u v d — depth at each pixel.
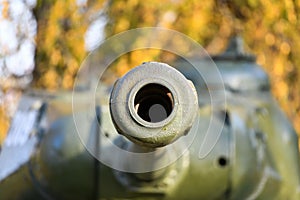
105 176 9.20
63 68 15.22
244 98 10.51
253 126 10.01
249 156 9.71
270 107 10.68
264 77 10.91
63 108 9.89
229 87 10.52
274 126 10.49
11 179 9.86
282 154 10.37
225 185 9.55
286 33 16.97
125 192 9.10
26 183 9.67
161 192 9.00
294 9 16.69
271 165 10.14
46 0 15.21
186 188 9.21
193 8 16.34
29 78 15.45
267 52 17.11
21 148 9.95
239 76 10.64
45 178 9.53
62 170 9.38
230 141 9.62
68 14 15.30
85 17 15.41
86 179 9.30
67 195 9.48
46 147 9.53
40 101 10.18
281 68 17.06
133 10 15.67
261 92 10.76
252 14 16.75
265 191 9.88
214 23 16.72
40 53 15.27
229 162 9.52
